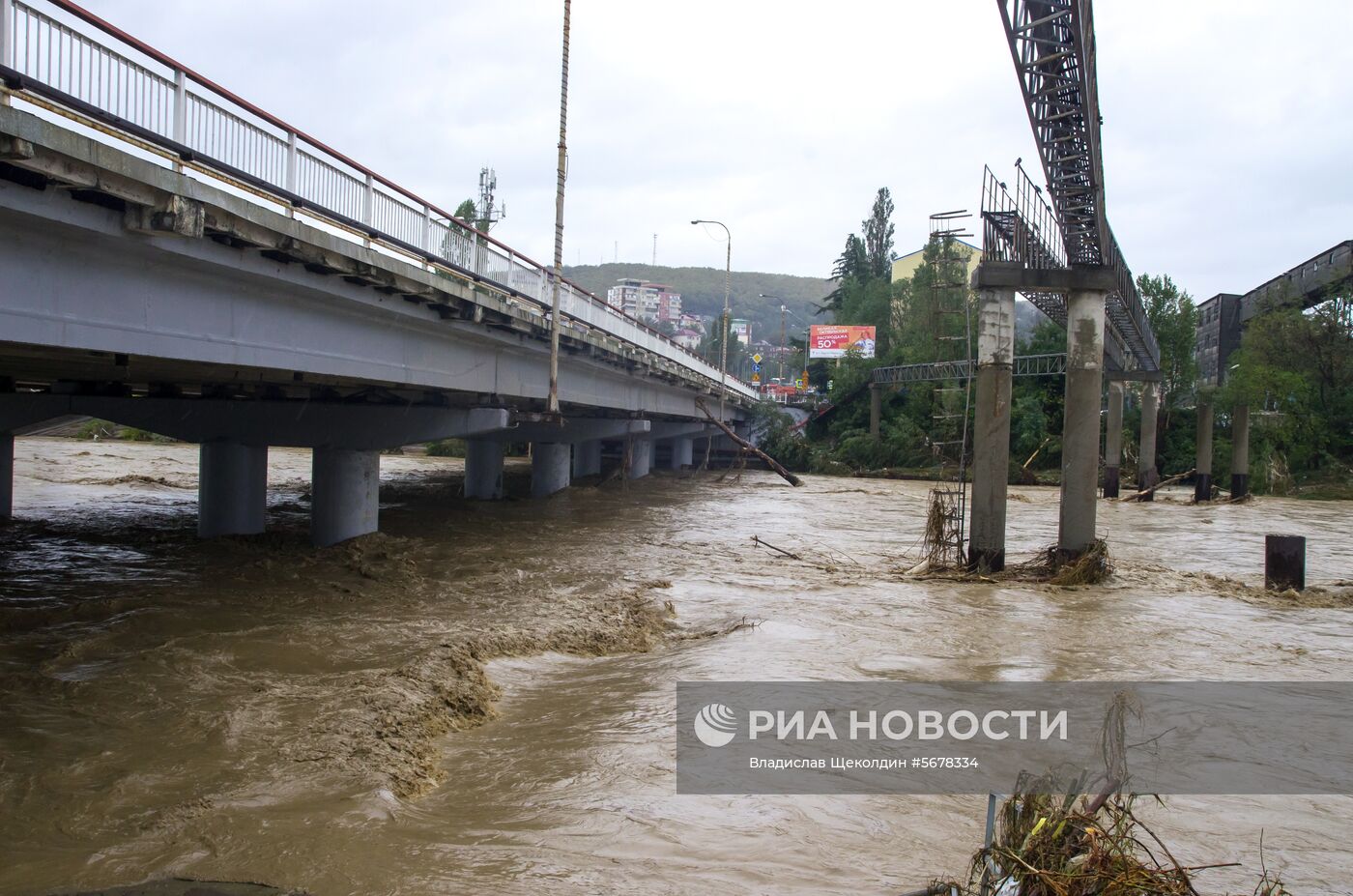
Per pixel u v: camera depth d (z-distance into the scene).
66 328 11.46
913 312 89.31
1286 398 66.38
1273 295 76.19
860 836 7.84
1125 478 65.19
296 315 16.20
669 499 45.03
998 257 24.09
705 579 21.11
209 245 13.02
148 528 26.25
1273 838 8.24
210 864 6.82
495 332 23.66
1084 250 24.91
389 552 22.27
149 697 10.80
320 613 15.93
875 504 45.03
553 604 17.00
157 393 24.06
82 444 65.00
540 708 11.38
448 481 47.75
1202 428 51.72
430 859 7.01
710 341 174.12
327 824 7.53
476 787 8.77
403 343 20.22
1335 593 21.55
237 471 24.12
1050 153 21.89
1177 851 7.90
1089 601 19.84
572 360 31.22
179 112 12.48
